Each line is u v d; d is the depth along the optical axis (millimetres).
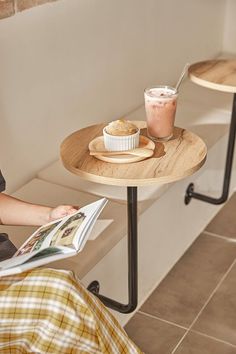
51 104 2705
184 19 3588
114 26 2990
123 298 2625
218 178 3334
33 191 2594
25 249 1892
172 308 2752
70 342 1804
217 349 2547
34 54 2541
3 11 2334
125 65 3156
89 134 2361
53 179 2686
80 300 1783
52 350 1812
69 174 2723
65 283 1784
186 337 2604
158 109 2246
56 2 2584
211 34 3953
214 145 3172
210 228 3277
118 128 2186
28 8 2445
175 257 3016
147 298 2809
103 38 2934
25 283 1802
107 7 2908
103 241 2314
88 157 2197
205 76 2881
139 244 2648
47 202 2516
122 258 2516
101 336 1812
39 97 2629
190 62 3781
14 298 1795
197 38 3793
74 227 1886
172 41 3523
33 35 2510
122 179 2064
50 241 1862
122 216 2453
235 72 2945
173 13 3455
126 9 3045
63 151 2236
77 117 2895
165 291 2846
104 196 2580
